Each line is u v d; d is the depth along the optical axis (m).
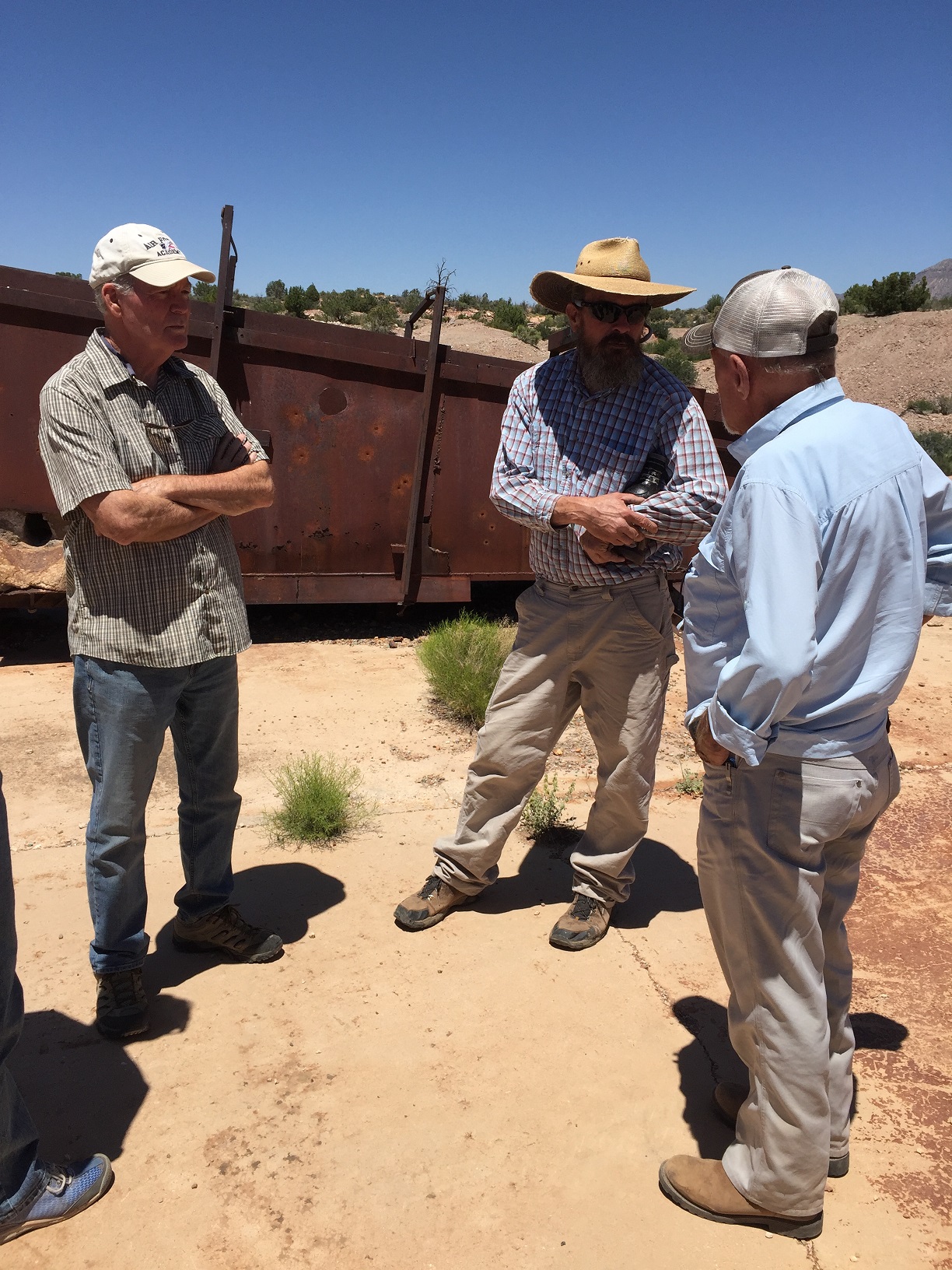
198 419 2.50
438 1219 1.96
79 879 3.29
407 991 2.74
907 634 1.70
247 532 6.20
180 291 2.32
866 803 1.77
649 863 3.61
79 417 2.25
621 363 2.75
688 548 7.00
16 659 5.91
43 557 5.66
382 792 4.13
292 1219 1.96
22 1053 2.43
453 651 5.40
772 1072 1.81
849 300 47.41
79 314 5.42
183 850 2.80
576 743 4.82
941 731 5.13
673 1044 2.53
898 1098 2.34
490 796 3.03
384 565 6.55
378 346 6.16
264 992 2.72
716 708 1.66
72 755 4.38
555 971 2.86
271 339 5.93
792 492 1.58
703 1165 2.01
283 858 3.53
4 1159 1.86
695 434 2.75
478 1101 2.30
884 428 1.66
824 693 1.72
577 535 2.78
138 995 2.53
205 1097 2.29
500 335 33.53
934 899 3.32
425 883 3.19
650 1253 1.88
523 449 2.93
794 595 1.55
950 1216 1.98
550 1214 1.98
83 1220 1.95
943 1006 2.72
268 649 6.38
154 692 2.40
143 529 2.25
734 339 1.73
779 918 1.76
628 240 2.73
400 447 6.41
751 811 1.77
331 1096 2.31
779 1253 1.88
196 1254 1.87
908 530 1.64
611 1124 2.24
